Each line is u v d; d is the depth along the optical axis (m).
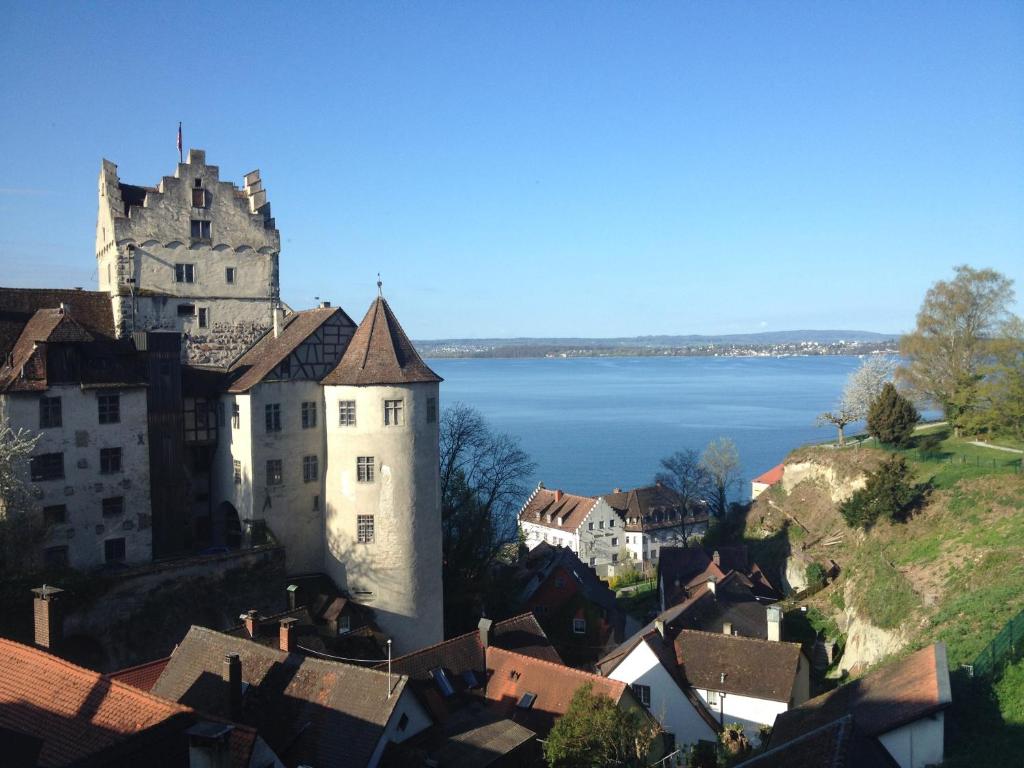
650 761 36.53
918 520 55.47
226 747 19.08
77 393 43.28
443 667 38.53
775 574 73.00
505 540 72.38
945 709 22.17
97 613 40.31
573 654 58.50
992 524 49.16
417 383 48.12
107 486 44.38
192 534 51.47
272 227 56.25
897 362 98.38
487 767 29.25
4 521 39.44
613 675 42.97
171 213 52.50
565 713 33.62
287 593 46.81
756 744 38.12
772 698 40.53
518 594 68.06
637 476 153.88
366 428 47.69
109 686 21.06
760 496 91.00
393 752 28.25
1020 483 52.72
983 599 36.31
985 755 21.56
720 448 133.25
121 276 50.78
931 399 79.06
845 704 26.55
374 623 47.62
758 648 43.06
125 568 43.84
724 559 71.38
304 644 39.28
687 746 38.75
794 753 20.92
